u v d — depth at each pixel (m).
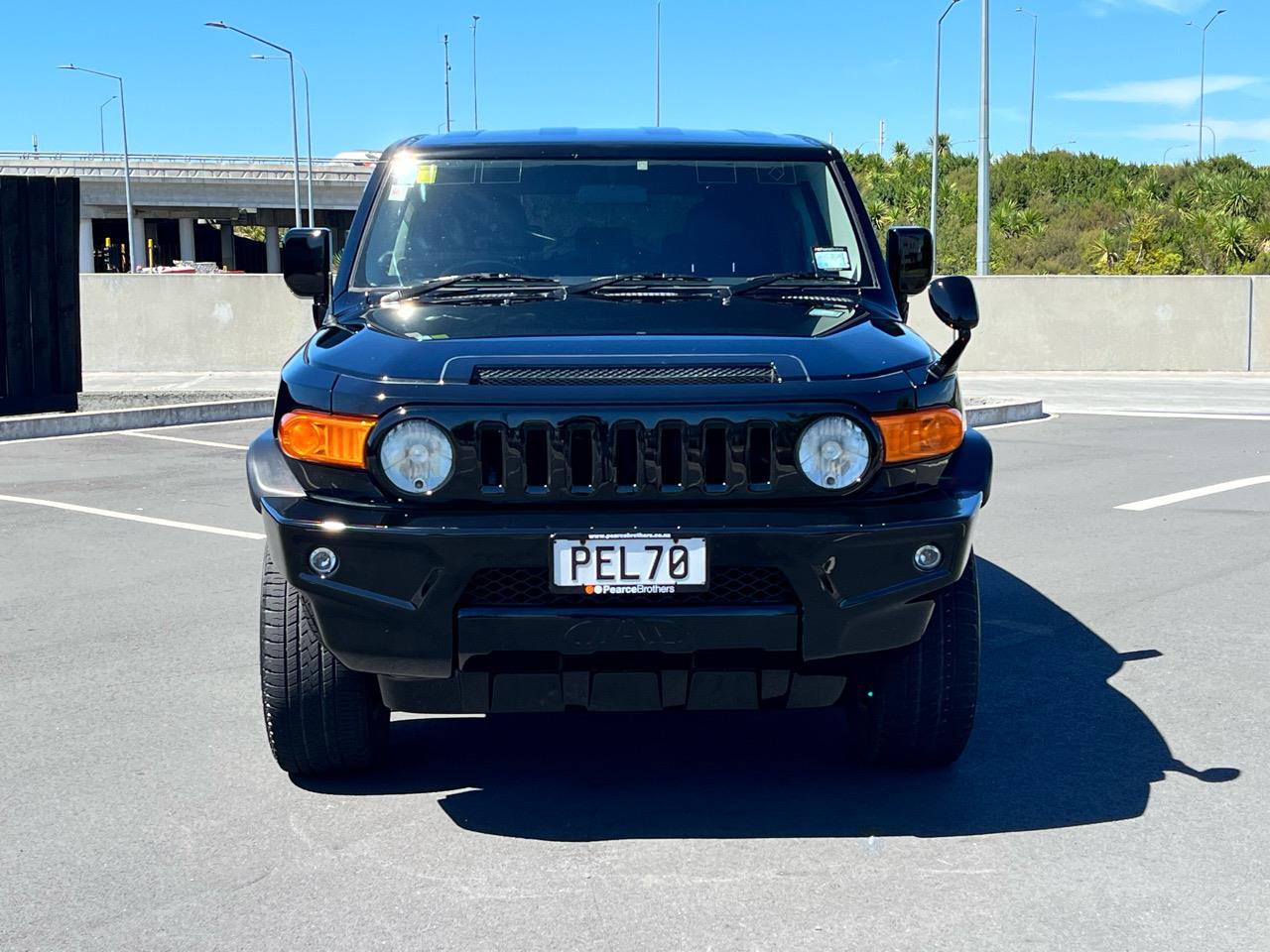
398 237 4.64
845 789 4.05
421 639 3.54
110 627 6.00
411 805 3.95
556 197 4.71
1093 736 4.52
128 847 3.65
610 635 3.49
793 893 3.34
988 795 4.00
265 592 3.95
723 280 4.55
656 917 3.22
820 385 3.57
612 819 3.84
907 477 3.63
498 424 3.47
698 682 3.67
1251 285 20.56
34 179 13.86
